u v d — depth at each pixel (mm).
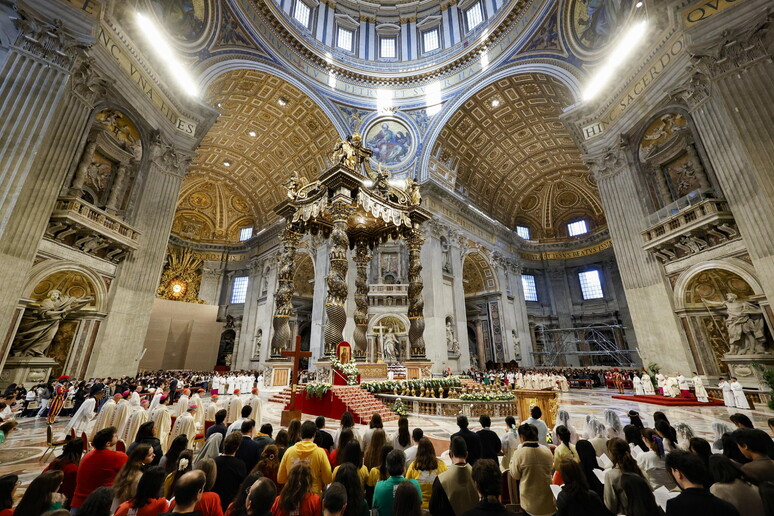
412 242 11430
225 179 26766
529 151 24594
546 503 2705
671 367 11328
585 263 27516
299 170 24125
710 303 10703
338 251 9133
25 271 8258
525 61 18234
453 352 19234
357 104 22281
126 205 11852
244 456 3391
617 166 13789
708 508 1778
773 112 9094
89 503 1688
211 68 15922
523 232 29734
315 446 2975
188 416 5176
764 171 8914
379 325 19203
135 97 11773
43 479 1955
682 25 10773
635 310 12617
